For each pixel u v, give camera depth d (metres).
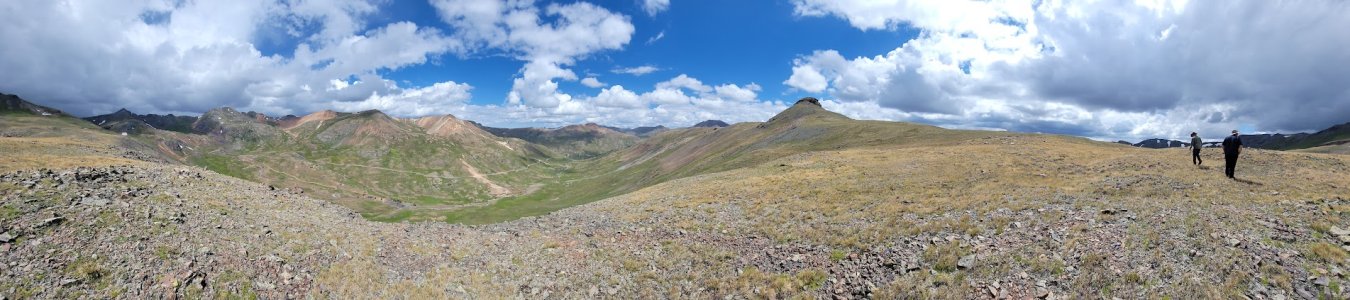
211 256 22.31
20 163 40.28
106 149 81.00
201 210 29.92
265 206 35.81
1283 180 31.86
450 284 23.77
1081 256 19.95
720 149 165.12
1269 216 22.45
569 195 126.38
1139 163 43.56
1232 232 20.50
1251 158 42.69
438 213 76.00
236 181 46.19
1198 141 40.41
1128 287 17.11
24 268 18.25
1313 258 17.41
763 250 28.39
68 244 20.86
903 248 24.91
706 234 33.66
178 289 18.89
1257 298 15.34
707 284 23.59
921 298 19.25
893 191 40.00
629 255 29.05
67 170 35.12
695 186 56.50
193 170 46.91
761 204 40.62
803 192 43.50
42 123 194.38
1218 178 33.22
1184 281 16.73
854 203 37.00
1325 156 43.34
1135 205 26.67
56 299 16.94
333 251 26.34
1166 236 20.81
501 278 25.22
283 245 25.94
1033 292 18.19
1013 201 31.38
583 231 37.00
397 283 23.25
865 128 118.25
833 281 22.28
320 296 20.80
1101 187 32.81
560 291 23.66
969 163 51.91
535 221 44.03
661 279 24.75
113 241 21.97
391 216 71.81
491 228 40.88
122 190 31.39
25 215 23.23
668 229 35.94
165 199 30.77
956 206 31.81
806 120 170.12
